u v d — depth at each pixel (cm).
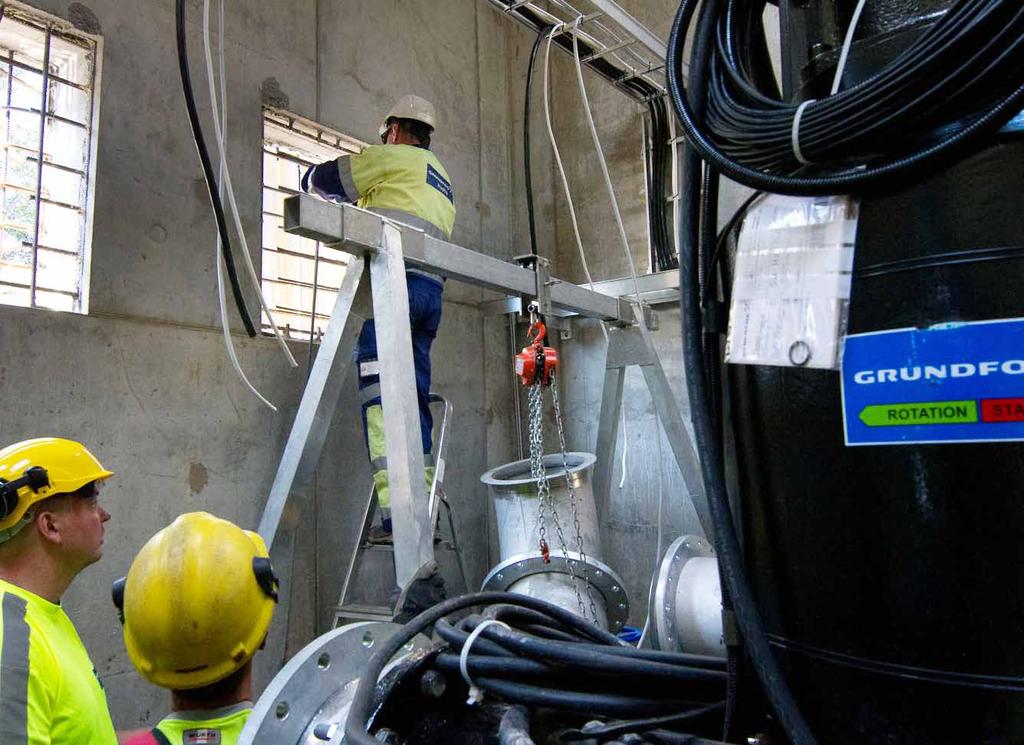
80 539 141
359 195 247
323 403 185
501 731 68
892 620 58
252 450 256
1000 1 53
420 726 77
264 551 125
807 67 72
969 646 55
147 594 107
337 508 283
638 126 370
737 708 70
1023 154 56
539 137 402
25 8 211
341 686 87
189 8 252
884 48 65
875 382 59
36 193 217
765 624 68
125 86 232
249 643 111
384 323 182
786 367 66
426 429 246
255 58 273
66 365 210
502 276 236
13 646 116
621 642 91
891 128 59
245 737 75
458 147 371
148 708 220
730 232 78
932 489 56
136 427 225
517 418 384
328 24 305
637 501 349
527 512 241
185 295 242
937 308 57
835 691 62
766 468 68
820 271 64
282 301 282
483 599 90
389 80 333
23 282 212
